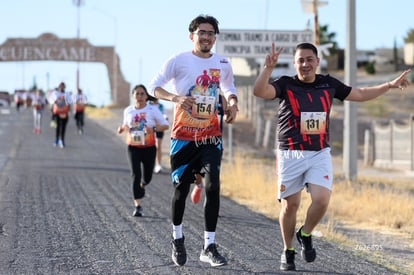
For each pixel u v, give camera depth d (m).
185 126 9.76
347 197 19.47
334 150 50.50
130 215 15.25
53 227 13.35
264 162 34.00
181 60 9.73
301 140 9.63
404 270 10.52
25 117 70.25
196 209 16.59
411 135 39.94
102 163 28.45
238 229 14.02
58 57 97.25
